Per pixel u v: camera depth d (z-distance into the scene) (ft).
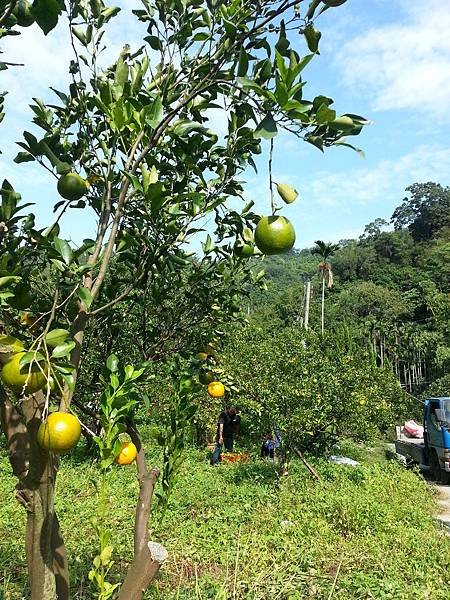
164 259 8.76
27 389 5.80
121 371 10.02
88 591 13.99
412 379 140.46
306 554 18.90
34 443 6.25
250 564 17.28
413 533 22.66
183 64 8.35
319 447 42.37
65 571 7.30
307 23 6.25
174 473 9.90
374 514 23.65
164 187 8.12
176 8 8.38
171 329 10.66
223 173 8.79
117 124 7.07
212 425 47.67
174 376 10.35
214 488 29.30
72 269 6.66
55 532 7.32
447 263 192.03
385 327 155.43
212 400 46.52
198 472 34.35
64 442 5.52
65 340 6.10
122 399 7.29
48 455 6.29
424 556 20.24
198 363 10.17
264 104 5.86
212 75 6.93
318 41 6.28
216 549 18.99
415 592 16.26
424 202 258.37
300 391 32.19
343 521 23.13
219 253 10.47
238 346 34.99
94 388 10.42
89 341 10.41
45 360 5.70
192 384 9.98
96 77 8.46
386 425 56.90
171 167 8.56
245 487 29.78
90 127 8.45
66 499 24.35
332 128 5.88
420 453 46.50
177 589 14.78
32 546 6.34
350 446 54.49
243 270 11.19
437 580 17.81
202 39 7.43
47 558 6.41
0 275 6.60
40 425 6.12
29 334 7.57
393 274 209.97
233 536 20.54
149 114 6.89
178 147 8.41
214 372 11.51
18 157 7.41
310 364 35.76
